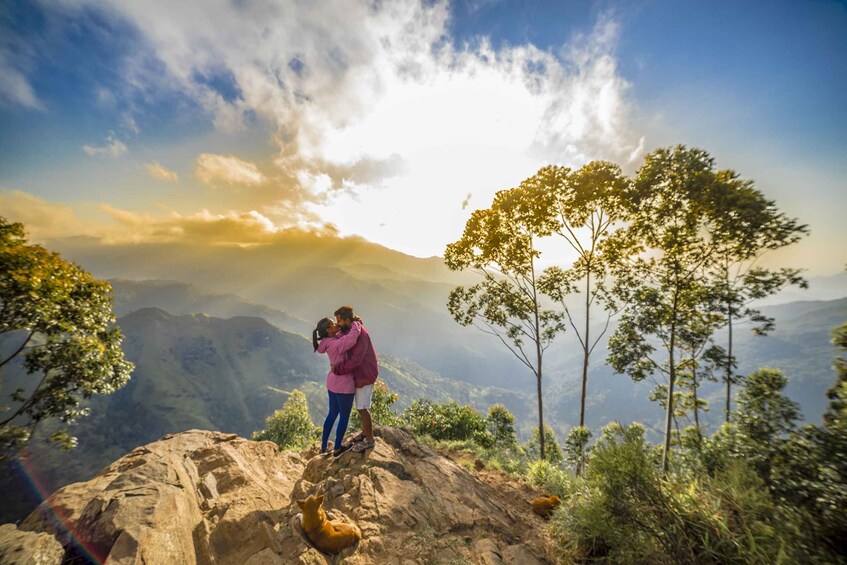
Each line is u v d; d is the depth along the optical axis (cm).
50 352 1168
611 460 439
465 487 587
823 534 329
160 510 320
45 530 303
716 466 490
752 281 1552
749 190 1338
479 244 2002
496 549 422
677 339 1636
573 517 465
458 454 1021
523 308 1945
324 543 364
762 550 339
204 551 350
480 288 2088
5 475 7944
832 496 335
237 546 366
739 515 396
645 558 375
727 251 1423
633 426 483
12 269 990
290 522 388
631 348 1680
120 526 284
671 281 1560
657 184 1461
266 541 359
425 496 511
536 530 514
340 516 427
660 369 1648
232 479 514
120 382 1344
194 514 393
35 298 1034
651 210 1499
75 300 1188
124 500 316
